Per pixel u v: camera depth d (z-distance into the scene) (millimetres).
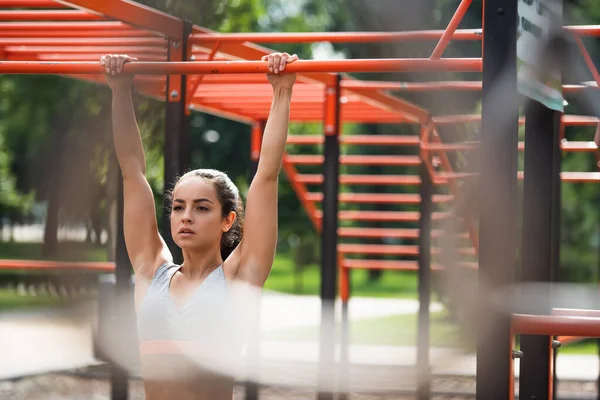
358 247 16594
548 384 7180
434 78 21641
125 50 10234
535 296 7168
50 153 32656
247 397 13305
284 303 32438
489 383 5488
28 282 32969
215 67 5883
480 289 5504
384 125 39906
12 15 9297
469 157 14023
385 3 29172
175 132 8594
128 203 5820
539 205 7207
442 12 28219
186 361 5211
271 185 5492
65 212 32594
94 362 14773
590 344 23938
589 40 31328
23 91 31625
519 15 5660
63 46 10422
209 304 5230
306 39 8750
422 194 14016
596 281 34875
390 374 15570
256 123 16375
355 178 16031
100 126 25219
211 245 5340
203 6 19938
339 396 13086
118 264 10703
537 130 7195
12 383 13695
